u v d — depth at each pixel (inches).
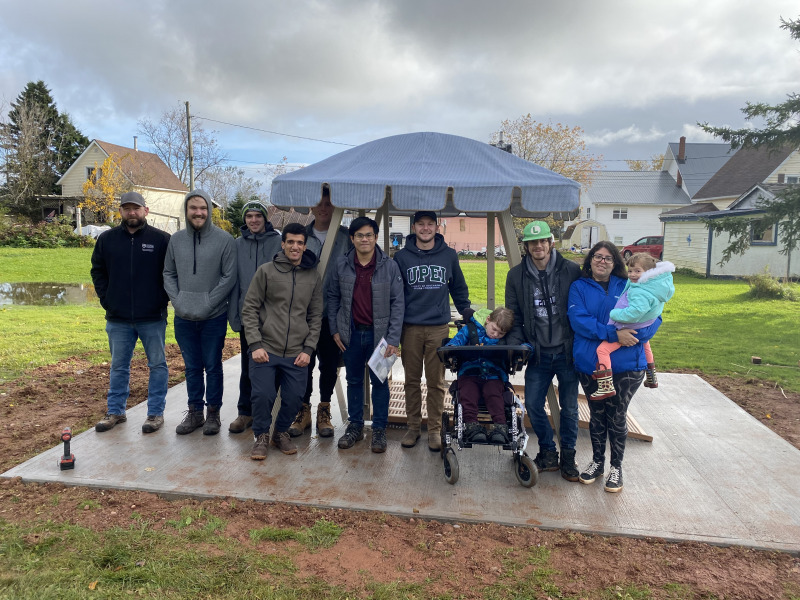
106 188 1328.7
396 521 134.3
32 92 1801.2
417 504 140.7
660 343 370.9
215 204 1573.6
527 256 153.6
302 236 163.0
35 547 119.6
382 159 174.7
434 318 168.6
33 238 1157.7
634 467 164.2
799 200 558.6
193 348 184.9
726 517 135.5
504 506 140.3
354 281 167.5
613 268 145.3
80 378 260.1
